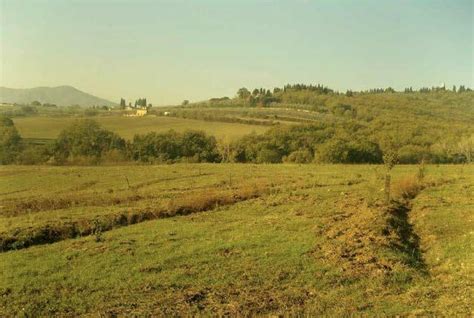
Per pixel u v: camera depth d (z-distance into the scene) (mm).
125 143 97625
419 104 141750
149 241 23922
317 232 24719
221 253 21500
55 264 20484
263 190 39750
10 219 30359
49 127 116688
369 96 169500
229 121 139750
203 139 97688
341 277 18062
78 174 56875
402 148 86500
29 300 16609
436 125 104562
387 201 31234
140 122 136375
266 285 17484
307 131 100688
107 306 15852
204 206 33656
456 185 40688
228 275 18562
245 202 35375
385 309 15352
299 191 39000
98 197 38344
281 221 27797
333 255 20531
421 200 33438
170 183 47312
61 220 28344
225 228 26609
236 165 68562
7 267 20375
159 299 16219
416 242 23828
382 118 115562
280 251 21453
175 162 90375
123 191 42469
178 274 18703
